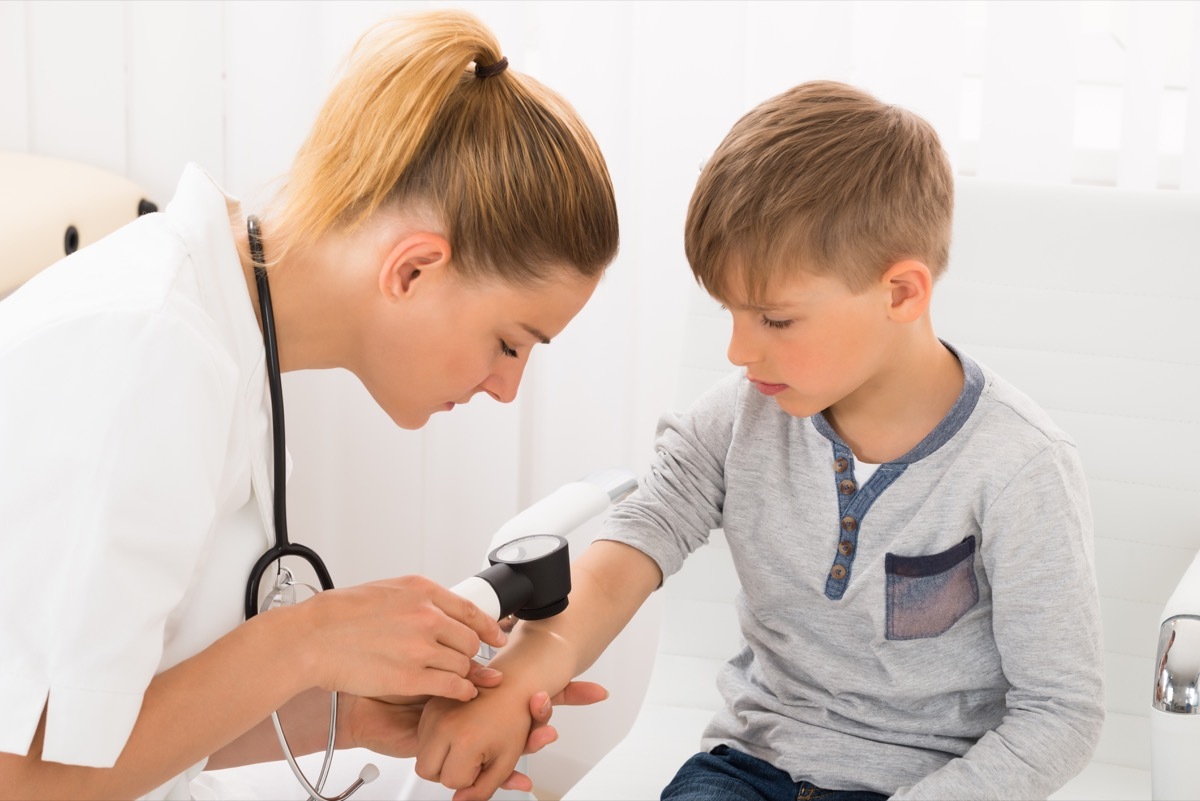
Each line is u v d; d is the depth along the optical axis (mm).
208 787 1082
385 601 874
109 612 744
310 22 1767
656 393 1791
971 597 1062
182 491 773
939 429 1034
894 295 995
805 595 1107
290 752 933
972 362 1065
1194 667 916
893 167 979
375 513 1880
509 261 886
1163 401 1274
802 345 990
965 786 980
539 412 1855
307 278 916
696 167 1712
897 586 1058
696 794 1060
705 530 1179
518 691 985
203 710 800
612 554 1131
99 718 744
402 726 1069
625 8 1709
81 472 744
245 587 928
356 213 887
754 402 1145
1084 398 1288
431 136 875
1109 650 1278
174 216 890
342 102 898
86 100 1811
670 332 1766
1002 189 1312
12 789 751
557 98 945
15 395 747
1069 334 1294
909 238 983
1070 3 1623
